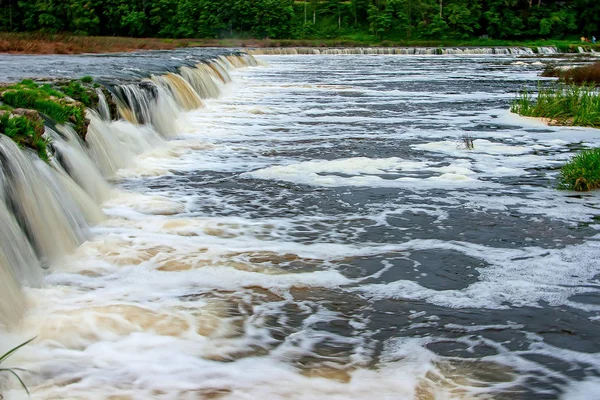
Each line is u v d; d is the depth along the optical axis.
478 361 5.75
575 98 21.42
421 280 7.54
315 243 8.77
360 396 5.16
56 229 8.34
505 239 9.00
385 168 13.39
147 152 14.77
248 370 5.52
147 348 5.81
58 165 9.71
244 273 7.62
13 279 6.84
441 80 38.12
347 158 14.47
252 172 13.08
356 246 8.67
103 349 5.76
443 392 5.25
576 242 8.89
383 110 23.69
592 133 17.95
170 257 8.06
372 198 11.10
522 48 77.19
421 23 90.81
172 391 5.17
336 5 93.50
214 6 87.31
